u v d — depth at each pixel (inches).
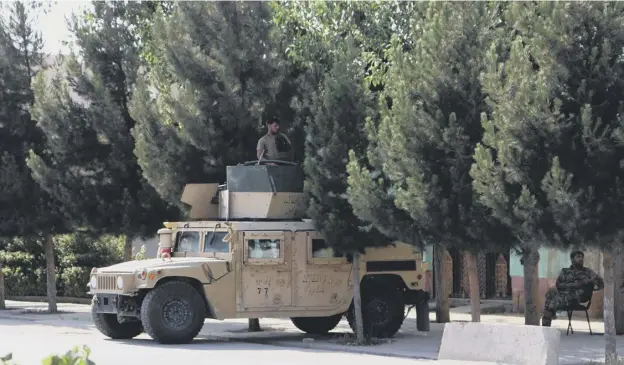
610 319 632.4
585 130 589.9
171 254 856.3
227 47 924.0
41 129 1136.8
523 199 604.1
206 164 941.2
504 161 612.1
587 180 606.5
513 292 1079.0
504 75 637.3
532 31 630.5
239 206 858.1
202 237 835.4
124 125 1071.6
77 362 316.8
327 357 718.5
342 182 785.6
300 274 824.3
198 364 670.5
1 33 1158.3
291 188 851.4
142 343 817.5
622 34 603.8
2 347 789.2
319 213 798.5
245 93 931.3
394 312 852.0
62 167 1089.4
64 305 1339.8
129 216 1071.0
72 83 1085.1
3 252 1480.1
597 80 603.8
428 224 696.4
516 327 588.4
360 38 941.2
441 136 685.3
